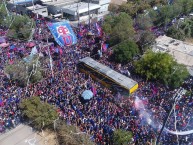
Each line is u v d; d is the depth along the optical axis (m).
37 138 35.94
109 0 87.88
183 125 35.25
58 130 36.44
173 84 45.09
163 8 71.62
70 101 39.25
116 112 36.88
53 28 56.59
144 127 34.50
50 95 40.31
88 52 54.31
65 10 80.88
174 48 57.91
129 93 42.84
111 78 44.91
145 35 57.09
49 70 47.09
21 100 39.31
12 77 43.88
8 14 67.69
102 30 61.06
